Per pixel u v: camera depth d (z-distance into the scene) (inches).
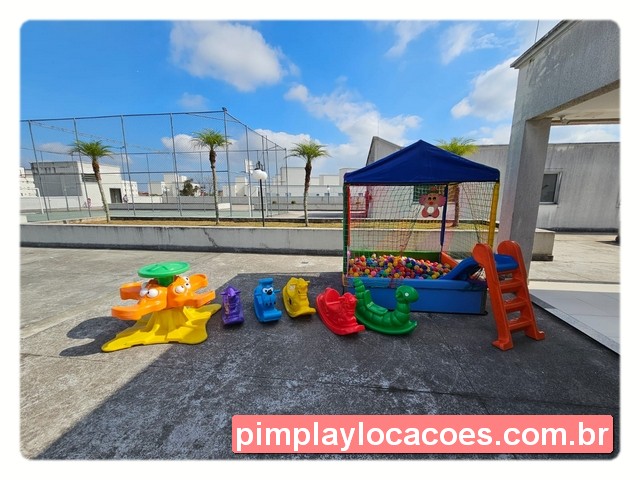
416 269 162.4
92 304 143.6
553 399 77.1
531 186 157.6
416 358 96.4
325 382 84.0
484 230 192.2
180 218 430.3
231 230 266.5
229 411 72.7
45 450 61.9
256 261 233.8
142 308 101.1
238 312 120.4
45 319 126.3
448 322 124.6
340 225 369.1
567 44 120.1
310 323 123.0
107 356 97.5
